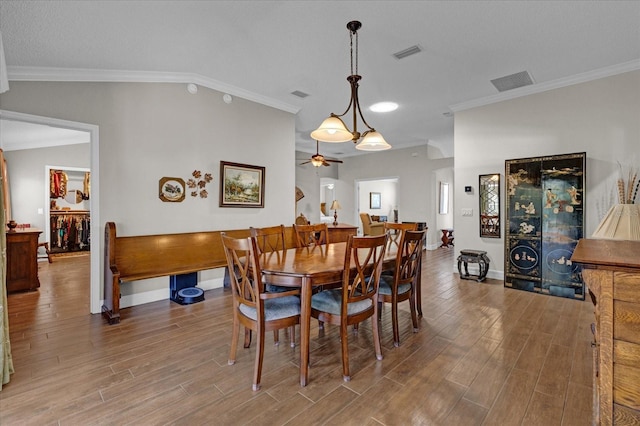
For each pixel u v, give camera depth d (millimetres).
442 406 1787
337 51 3252
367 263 2240
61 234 7453
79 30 2609
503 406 1785
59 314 3277
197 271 3801
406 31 2877
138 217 3598
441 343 2600
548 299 3801
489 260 4727
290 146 5156
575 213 3844
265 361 2311
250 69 3705
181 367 2213
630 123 3578
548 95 4137
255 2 2420
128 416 1698
